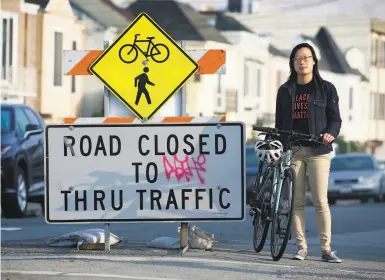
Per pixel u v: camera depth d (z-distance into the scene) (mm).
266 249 23297
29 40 84750
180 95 21719
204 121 20906
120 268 18484
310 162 21453
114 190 20922
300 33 148625
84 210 20922
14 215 37969
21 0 83250
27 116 39844
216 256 21188
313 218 37031
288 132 21016
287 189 20688
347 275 18734
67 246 22625
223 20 119562
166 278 17344
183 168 20906
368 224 33594
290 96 21578
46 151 20938
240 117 115125
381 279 18297
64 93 90000
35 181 39656
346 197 64250
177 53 21344
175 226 30297
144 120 21203
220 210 20875
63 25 89625
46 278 16891
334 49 147375
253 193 22297
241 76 115125
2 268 18219
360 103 149875
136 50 21328
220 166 20875
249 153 55094
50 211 20922
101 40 96750
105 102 21672
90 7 100250
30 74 83625
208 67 21359
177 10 111188
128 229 29031
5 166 36750
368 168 65188
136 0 112188
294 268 19641
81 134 20906
